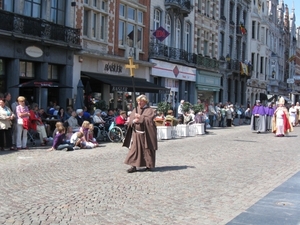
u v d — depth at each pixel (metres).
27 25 20.27
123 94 28.38
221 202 7.71
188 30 37.03
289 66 75.19
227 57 44.41
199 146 17.28
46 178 9.62
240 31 48.09
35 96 21.73
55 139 14.93
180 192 8.44
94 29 25.69
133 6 28.84
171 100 34.16
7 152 14.01
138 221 6.43
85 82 25.27
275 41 64.12
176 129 21.31
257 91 55.25
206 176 10.28
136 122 10.45
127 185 8.98
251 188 8.97
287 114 23.70
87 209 7.03
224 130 28.17
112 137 17.98
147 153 10.66
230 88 46.34
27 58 20.58
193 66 36.72
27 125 14.84
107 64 26.34
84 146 15.61
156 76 31.77
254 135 24.16
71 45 22.73
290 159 13.77
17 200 7.57
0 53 19.27
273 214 6.96
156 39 31.44
